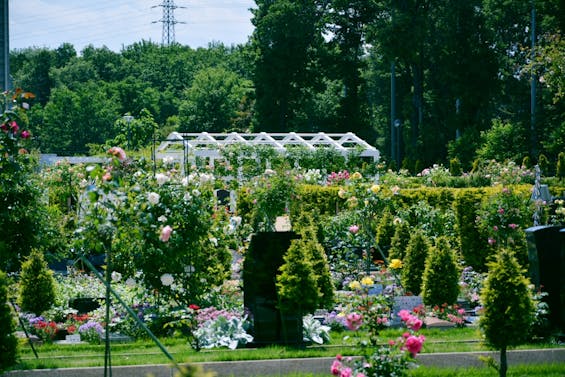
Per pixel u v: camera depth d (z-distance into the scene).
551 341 9.02
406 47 41.59
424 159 42.91
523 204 14.41
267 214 18.30
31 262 11.14
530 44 46.78
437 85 45.59
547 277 9.34
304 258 9.48
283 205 18.20
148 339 10.12
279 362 8.02
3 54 20.70
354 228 13.49
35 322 10.59
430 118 46.72
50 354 9.01
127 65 89.50
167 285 11.00
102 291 12.84
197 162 27.03
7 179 9.22
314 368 8.04
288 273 9.38
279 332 9.52
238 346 9.43
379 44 42.94
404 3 43.56
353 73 49.69
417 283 12.43
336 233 16.14
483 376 7.64
